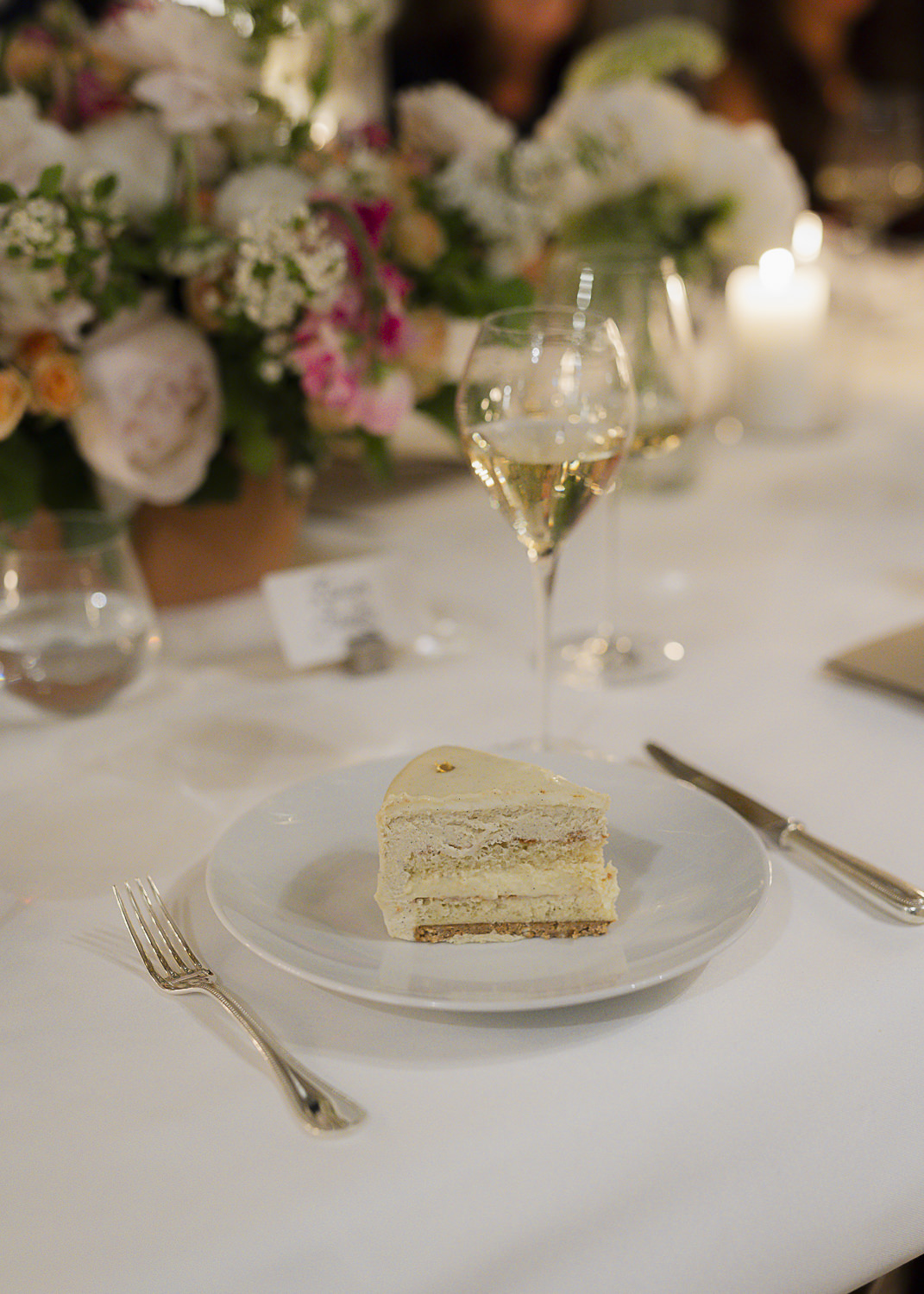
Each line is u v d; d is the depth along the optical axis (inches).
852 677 34.3
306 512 49.2
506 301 40.1
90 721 34.0
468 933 24.7
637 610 40.2
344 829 27.3
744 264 50.9
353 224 35.1
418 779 25.1
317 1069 23.0
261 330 36.2
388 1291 21.1
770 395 58.7
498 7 114.9
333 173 38.0
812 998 24.2
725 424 61.1
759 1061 23.3
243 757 32.0
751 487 52.0
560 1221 21.8
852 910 26.2
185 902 26.7
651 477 50.6
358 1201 21.1
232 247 35.1
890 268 89.0
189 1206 21.0
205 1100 22.5
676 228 48.2
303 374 36.8
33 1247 20.3
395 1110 22.3
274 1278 20.5
